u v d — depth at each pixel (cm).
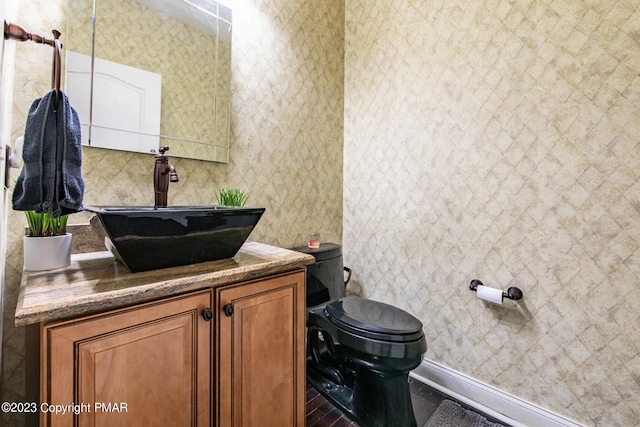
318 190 182
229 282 77
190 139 123
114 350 59
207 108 129
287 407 91
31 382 70
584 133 109
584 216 109
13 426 84
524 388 123
